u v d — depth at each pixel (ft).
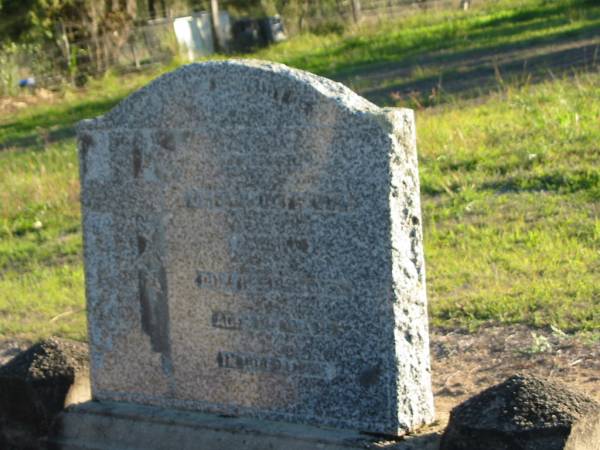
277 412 8.45
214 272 8.59
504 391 7.67
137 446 8.80
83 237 9.18
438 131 18.60
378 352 7.97
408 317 7.97
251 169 8.33
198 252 8.64
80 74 41.91
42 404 9.21
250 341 8.49
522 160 16.30
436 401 9.37
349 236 7.98
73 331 12.43
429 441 7.88
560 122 17.75
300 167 8.12
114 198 8.98
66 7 41.70
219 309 8.60
